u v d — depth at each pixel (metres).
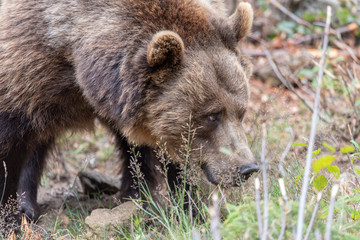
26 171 12.41
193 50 9.62
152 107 9.69
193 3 10.04
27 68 9.97
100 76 9.73
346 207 8.12
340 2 21.50
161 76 9.45
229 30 10.11
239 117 9.77
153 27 9.67
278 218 6.95
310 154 7.12
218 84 9.53
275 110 15.83
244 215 7.15
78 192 13.86
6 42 10.13
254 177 10.95
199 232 8.94
